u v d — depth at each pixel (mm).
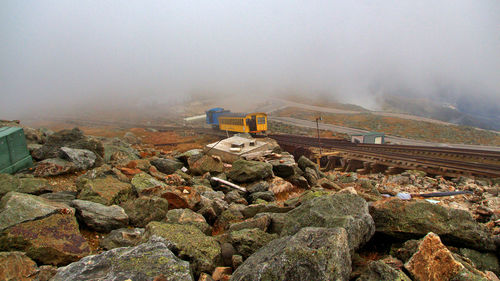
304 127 81500
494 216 9008
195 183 13016
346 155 37625
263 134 53844
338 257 4520
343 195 6855
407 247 5844
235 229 7254
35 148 14312
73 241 6270
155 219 8359
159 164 14922
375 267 4738
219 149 17344
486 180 22438
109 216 7770
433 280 4766
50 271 5137
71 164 12180
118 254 5008
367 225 6055
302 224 6242
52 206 7055
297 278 4285
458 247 6383
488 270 5914
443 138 69500
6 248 5801
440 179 21719
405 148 40062
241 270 4746
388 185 19953
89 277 4535
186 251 5777
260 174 13438
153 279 4391
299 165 17000
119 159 15172
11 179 9641
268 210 9023
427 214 6609
